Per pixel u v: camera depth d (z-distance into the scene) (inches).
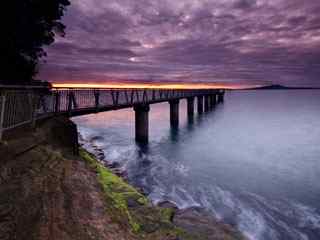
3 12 349.4
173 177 481.7
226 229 245.9
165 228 196.2
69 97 389.7
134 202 230.4
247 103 3602.4
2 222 109.2
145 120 765.3
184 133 1035.9
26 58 434.9
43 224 118.3
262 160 638.5
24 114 235.8
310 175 520.4
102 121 1528.1
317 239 279.9
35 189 143.8
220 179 481.1
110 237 134.0
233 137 976.9
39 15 434.6
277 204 371.6
